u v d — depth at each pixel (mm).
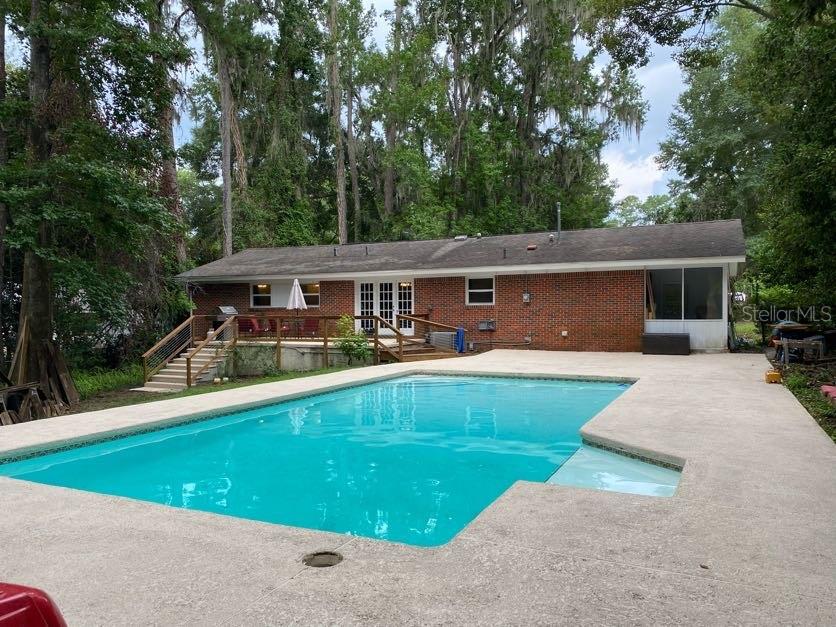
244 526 3656
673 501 3912
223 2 22422
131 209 11461
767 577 2746
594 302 16516
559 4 28703
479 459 6328
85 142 11578
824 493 4027
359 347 15156
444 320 18547
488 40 32500
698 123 33250
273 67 27281
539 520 3582
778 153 11102
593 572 2824
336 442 7285
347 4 34156
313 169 35781
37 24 10461
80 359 15852
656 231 17766
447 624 2328
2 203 10719
